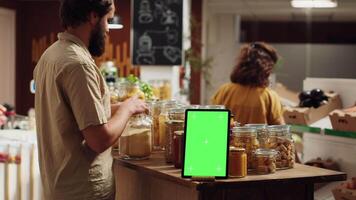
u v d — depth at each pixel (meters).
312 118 3.29
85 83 2.01
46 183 2.21
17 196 3.03
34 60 8.46
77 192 2.12
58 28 8.38
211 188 1.92
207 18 9.09
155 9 6.45
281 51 9.10
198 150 1.99
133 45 6.49
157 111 2.59
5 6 8.11
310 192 2.21
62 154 2.12
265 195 2.12
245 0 8.95
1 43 8.11
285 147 2.27
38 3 8.41
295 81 8.98
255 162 2.15
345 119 2.86
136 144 2.34
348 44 9.77
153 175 2.12
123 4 8.09
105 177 2.20
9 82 8.27
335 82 3.42
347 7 9.02
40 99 2.19
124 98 2.69
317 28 10.27
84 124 2.00
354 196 2.53
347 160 2.96
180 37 6.46
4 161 3.02
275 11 9.59
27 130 3.54
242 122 3.55
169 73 6.66
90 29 2.12
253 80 3.55
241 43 9.42
